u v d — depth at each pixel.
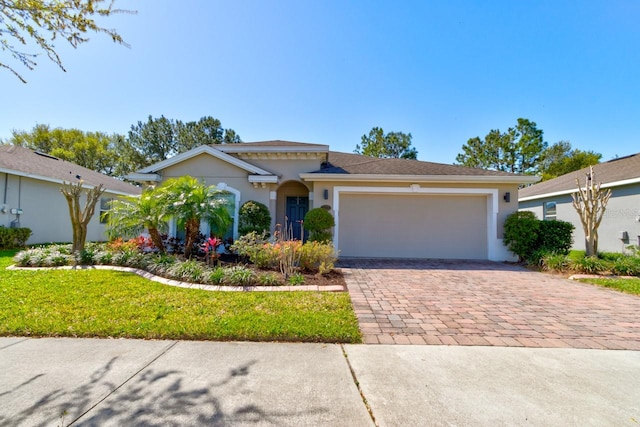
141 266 8.54
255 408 2.68
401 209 12.74
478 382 3.17
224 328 4.39
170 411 2.62
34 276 7.36
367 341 4.20
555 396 2.93
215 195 10.41
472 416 2.62
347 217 12.80
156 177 12.48
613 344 4.17
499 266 10.77
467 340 4.26
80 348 3.84
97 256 9.23
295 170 13.57
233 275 7.20
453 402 2.82
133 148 28.34
